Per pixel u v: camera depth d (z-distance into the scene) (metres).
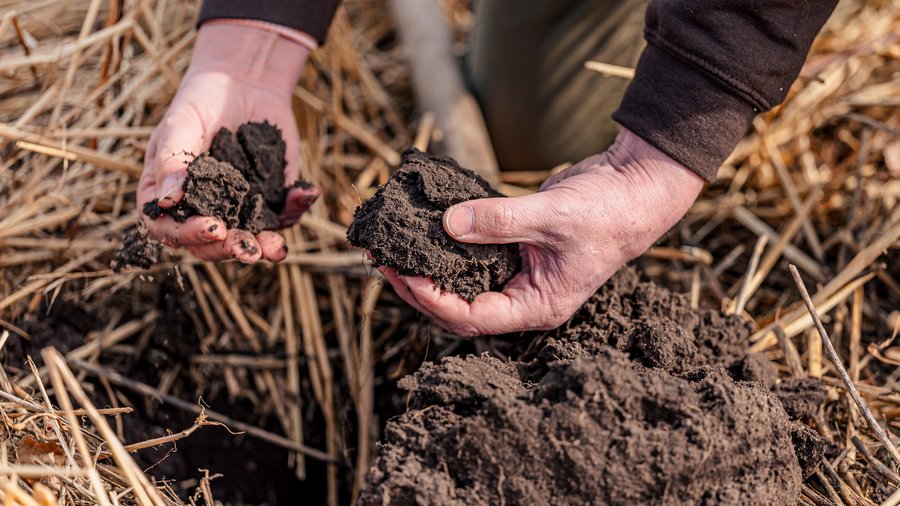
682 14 1.24
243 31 1.58
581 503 1.07
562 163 2.21
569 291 1.34
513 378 1.23
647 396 1.10
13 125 1.93
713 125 1.27
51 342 1.76
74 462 1.16
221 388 1.95
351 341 2.01
